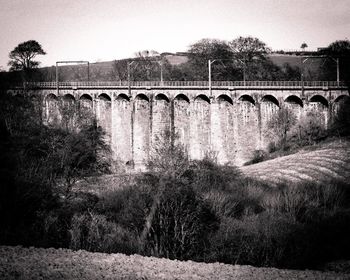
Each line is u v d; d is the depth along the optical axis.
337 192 48.50
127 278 19.17
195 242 32.25
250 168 71.81
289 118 88.31
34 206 38.44
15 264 19.94
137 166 98.31
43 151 58.81
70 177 53.59
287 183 57.75
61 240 32.69
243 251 32.38
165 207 35.34
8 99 76.50
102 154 84.88
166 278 19.44
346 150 73.12
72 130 70.62
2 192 37.12
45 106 92.56
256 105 91.56
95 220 35.12
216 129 94.44
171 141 69.69
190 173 49.16
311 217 40.62
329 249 34.59
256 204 45.34
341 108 84.81
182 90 95.50
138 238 32.41
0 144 55.94
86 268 20.09
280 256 31.89
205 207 38.31
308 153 76.38
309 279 20.50
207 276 20.06
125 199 43.72
